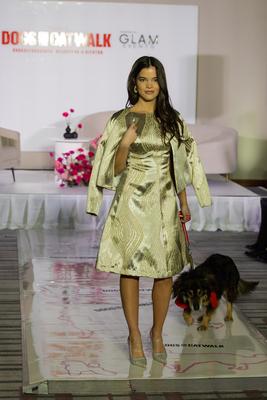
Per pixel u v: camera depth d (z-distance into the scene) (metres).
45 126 16.28
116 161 5.56
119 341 6.38
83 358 5.91
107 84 16.30
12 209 11.95
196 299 6.37
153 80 5.58
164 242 5.63
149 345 6.22
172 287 6.18
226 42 16.39
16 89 16.16
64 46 16.11
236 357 6.02
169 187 5.70
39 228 12.02
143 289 8.21
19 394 5.25
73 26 16.11
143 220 5.59
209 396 5.25
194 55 16.33
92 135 15.43
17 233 11.66
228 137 14.15
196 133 15.24
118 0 16.11
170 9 16.19
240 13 16.34
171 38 16.27
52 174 15.32
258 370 5.71
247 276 9.12
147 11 16.19
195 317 7.16
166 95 5.64
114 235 5.66
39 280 8.64
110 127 5.71
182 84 16.39
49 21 16.06
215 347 6.26
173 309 7.44
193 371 5.66
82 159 13.25
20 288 8.29
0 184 13.44
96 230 12.01
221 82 16.50
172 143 5.62
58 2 16.00
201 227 12.14
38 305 7.53
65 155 13.38
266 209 10.29
